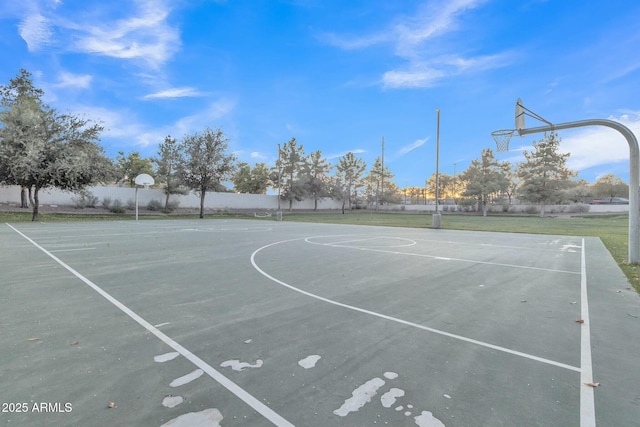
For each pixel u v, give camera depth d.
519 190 45.38
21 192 28.75
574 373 3.09
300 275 7.14
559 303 5.34
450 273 7.54
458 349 3.58
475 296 5.68
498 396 2.69
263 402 2.56
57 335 3.79
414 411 2.47
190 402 2.54
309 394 2.68
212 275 7.04
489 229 21.62
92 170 25.14
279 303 5.13
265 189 59.16
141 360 3.22
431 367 3.17
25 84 31.44
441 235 17.34
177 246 11.60
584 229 22.33
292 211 51.19
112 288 5.89
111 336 3.78
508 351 3.55
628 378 3.01
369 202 61.03
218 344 3.62
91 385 2.75
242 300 5.27
